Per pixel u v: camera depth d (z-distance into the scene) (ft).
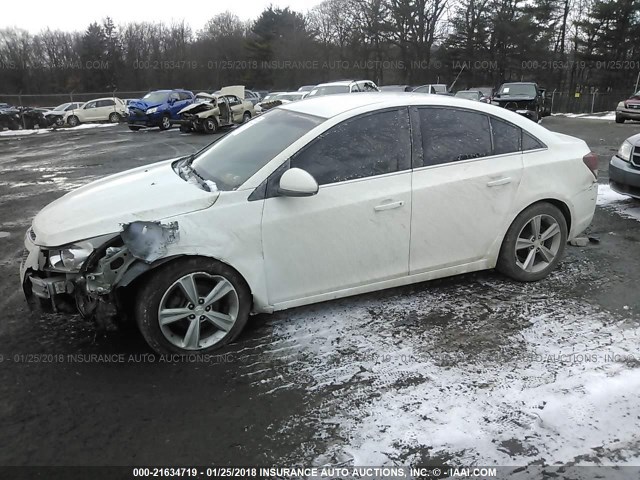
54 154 47.37
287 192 10.26
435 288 13.62
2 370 10.14
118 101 97.45
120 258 9.75
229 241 10.27
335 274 11.43
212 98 70.64
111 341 11.19
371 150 11.51
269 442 8.17
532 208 13.25
